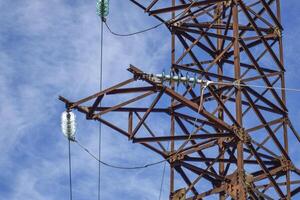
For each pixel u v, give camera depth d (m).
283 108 45.34
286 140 45.00
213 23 46.66
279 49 47.34
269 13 47.69
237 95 43.28
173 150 44.38
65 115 40.00
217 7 48.59
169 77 40.72
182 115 44.59
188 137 42.44
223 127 42.22
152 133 42.94
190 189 43.38
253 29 47.84
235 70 43.88
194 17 47.53
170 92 40.88
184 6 46.03
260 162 43.25
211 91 42.38
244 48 45.06
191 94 45.31
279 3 48.31
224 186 42.22
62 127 39.97
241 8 46.09
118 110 41.41
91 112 40.66
